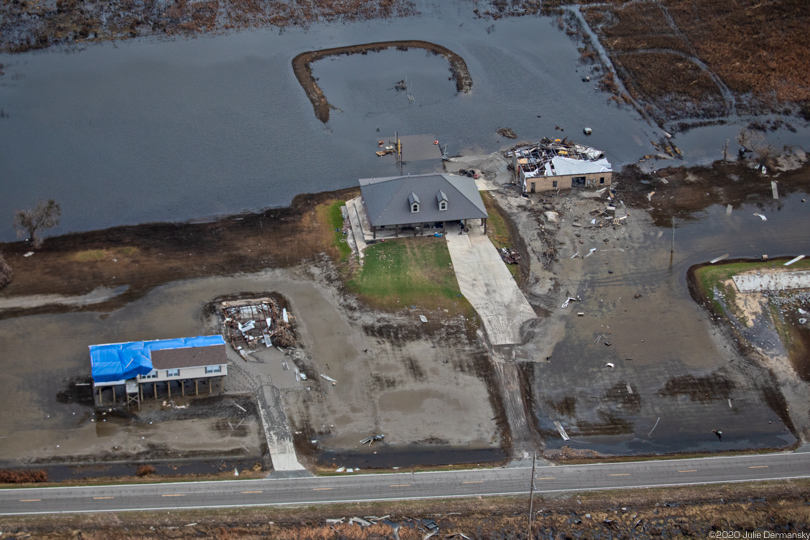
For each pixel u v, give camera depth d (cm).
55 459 10094
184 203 14612
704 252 13625
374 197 13812
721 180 15300
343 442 10462
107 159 15600
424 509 9556
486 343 11875
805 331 12150
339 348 11731
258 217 14300
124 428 10506
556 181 14888
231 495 9662
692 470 10131
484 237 13738
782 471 10144
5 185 14850
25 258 13138
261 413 10775
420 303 12462
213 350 10856
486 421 10794
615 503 9694
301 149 16038
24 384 10994
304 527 9300
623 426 10812
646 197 14850
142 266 13088
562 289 12850
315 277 13000
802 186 15100
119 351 10769
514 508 9594
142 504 9494
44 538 9031
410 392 11125
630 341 12000
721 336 12094
